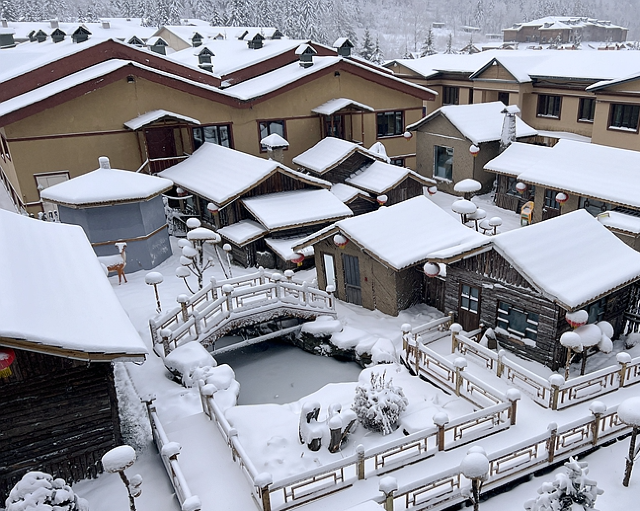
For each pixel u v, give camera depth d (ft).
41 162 85.35
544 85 118.83
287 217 74.23
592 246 50.14
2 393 33.68
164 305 63.62
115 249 71.05
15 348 30.63
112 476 38.17
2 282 34.73
